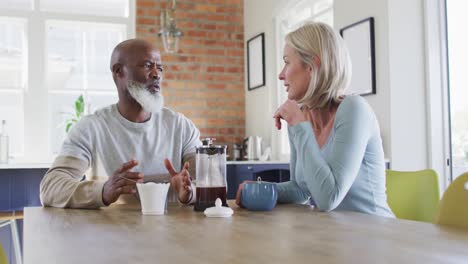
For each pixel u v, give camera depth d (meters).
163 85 4.69
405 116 3.16
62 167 1.66
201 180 1.42
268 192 1.41
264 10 4.61
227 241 0.91
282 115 1.51
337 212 1.38
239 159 4.67
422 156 3.18
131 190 1.44
